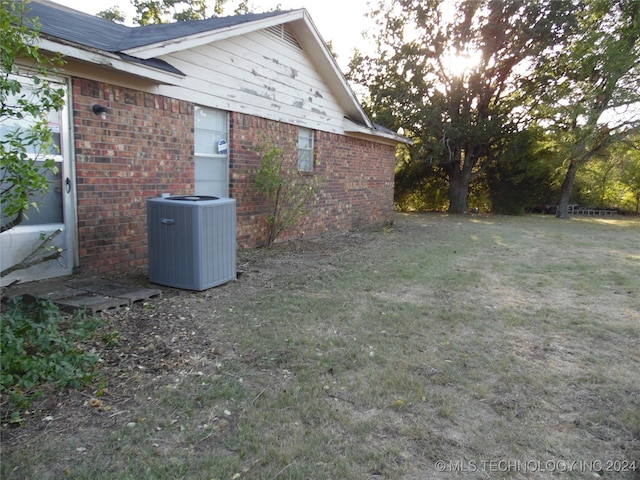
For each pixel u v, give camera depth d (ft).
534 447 7.28
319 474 6.44
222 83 22.34
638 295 17.33
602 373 10.16
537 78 61.16
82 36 15.84
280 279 18.60
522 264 23.95
